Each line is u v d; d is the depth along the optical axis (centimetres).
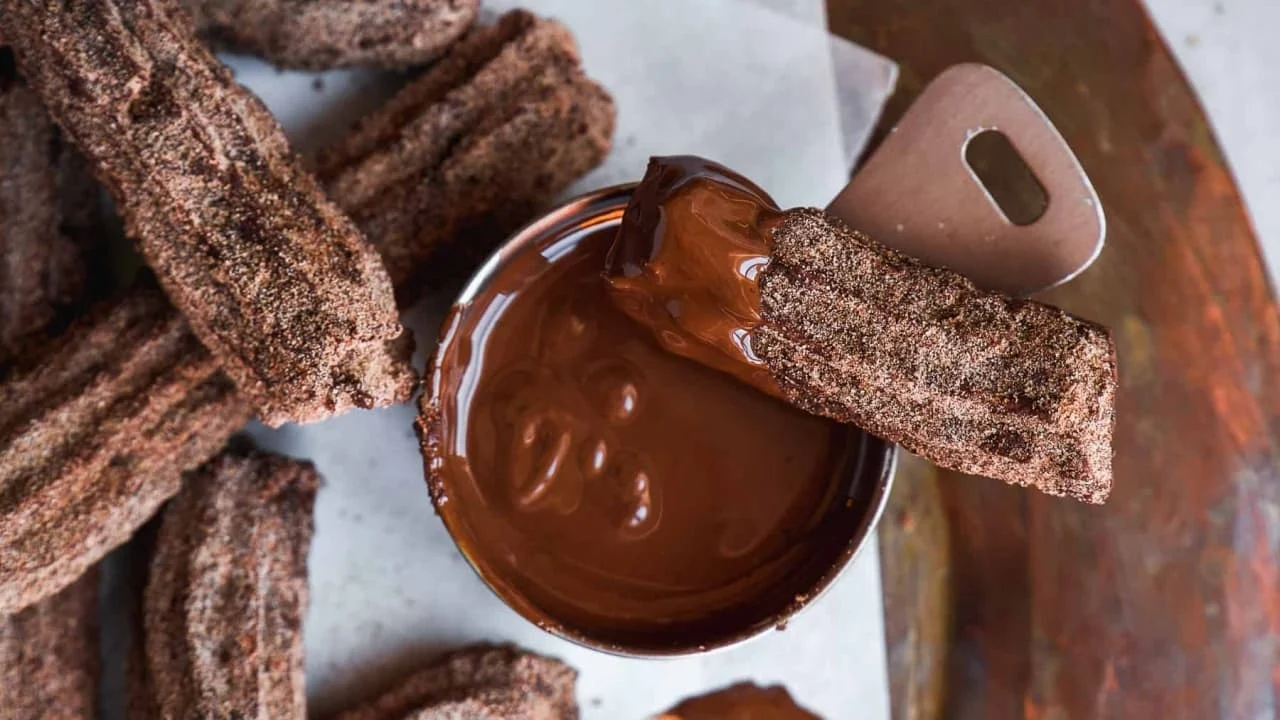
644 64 32
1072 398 27
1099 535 32
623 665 32
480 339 29
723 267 27
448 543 32
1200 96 32
